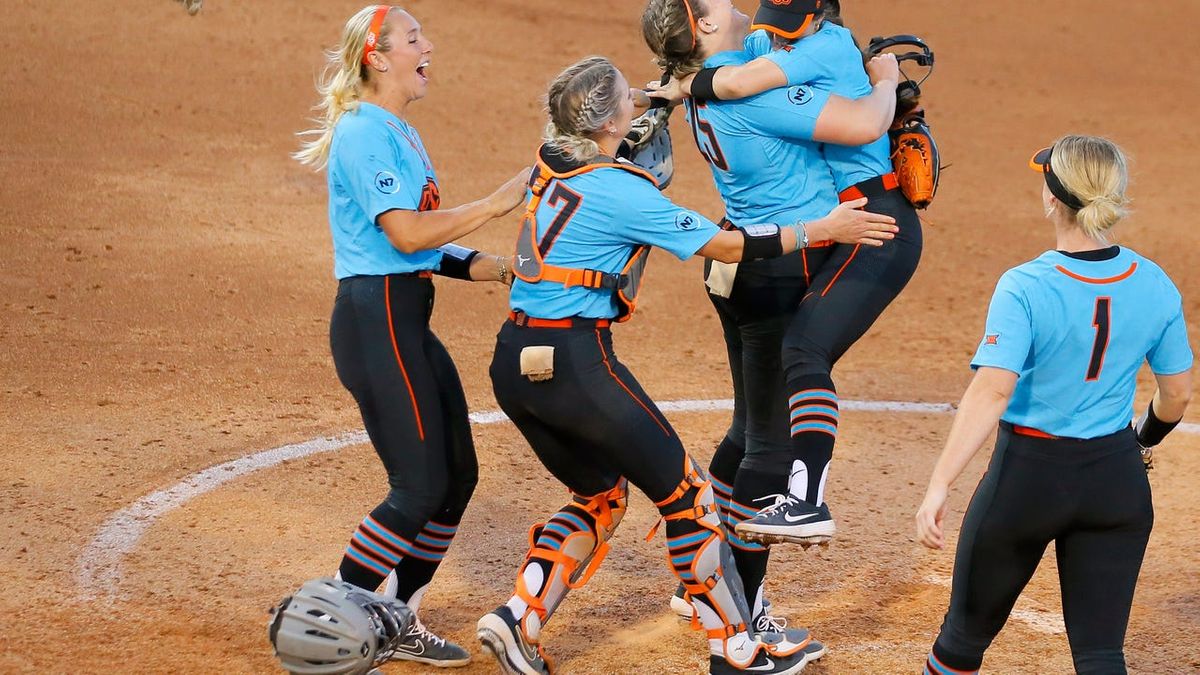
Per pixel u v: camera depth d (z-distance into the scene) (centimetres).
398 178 1716
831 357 1761
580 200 1642
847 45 1766
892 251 1800
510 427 2948
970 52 7838
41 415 2817
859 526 2484
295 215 4534
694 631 2019
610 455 1705
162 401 2964
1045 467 1502
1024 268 1516
